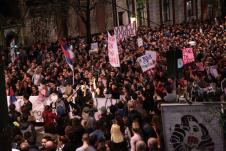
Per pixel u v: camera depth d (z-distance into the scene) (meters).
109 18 56.09
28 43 48.44
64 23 51.94
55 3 50.84
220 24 48.56
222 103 9.23
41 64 29.11
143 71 18.80
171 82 15.07
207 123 9.28
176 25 54.91
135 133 10.23
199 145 9.35
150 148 9.59
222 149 9.32
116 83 17.89
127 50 29.61
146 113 12.37
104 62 24.39
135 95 15.00
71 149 10.14
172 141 9.46
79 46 36.44
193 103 9.32
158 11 61.94
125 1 57.28
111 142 9.98
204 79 18.17
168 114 9.41
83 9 47.75
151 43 34.62
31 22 49.06
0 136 3.65
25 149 9.00
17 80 22.11
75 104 15.98
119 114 11.78
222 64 21.23
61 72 23.34
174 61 14.99
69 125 11.26
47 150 9.45
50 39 50.91
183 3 65.25
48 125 12.62
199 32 40.56
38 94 19.03
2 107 3.66
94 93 18.12
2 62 3.75
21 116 13.44
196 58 25.00
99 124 11.31
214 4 68.38
